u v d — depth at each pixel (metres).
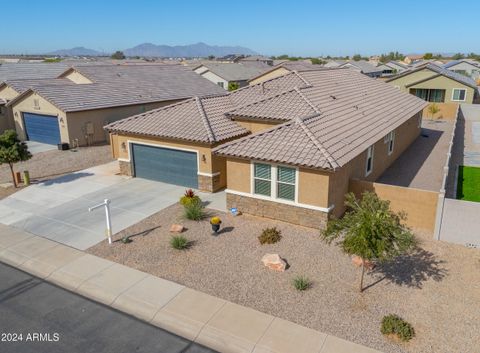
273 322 10.31
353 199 11.59
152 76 40.94
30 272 13.09
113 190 20.45
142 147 21.72
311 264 12.98
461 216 13.84
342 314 10.55
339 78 28.52
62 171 24.12
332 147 16.11
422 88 46.22
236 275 12.48
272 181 16.06
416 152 27.95
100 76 36.88
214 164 19.53
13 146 20.47
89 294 11.81
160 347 9.67
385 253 10.59
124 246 14.52
